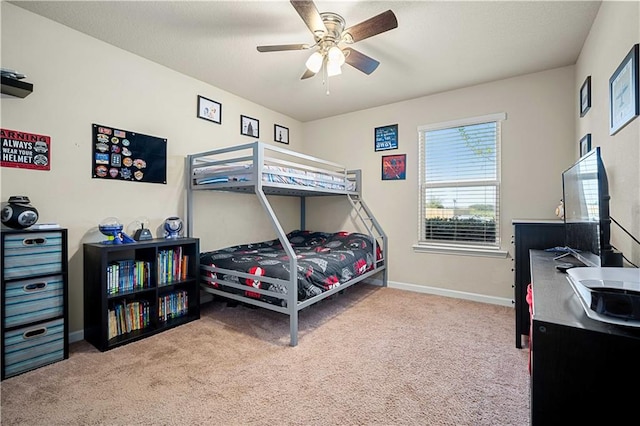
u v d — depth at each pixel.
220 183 2.82
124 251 2.61
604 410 0.72
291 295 2.27
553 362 0.76
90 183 2.42
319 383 1.76
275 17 2.17
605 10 1.89
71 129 2.31
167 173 2.96
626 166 1.54
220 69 2.98
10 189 2.03
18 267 1.85
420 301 3.32
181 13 2.12
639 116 1.39
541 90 3.01
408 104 3.79
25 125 2.09
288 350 2.17
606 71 1.87
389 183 3.94
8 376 1.80
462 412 1.51
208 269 2.83
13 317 1.83
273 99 3.78
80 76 2.36
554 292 1.05
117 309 2.34
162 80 2.90
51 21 2.20
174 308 2.73
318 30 1.92
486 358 2.06
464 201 3.48
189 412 1.51
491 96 3.26
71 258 2.32
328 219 4.53
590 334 0.73
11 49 2.03
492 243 3.31
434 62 2.80
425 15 2.10
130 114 2.67
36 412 1.50
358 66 2.33
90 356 2.08
